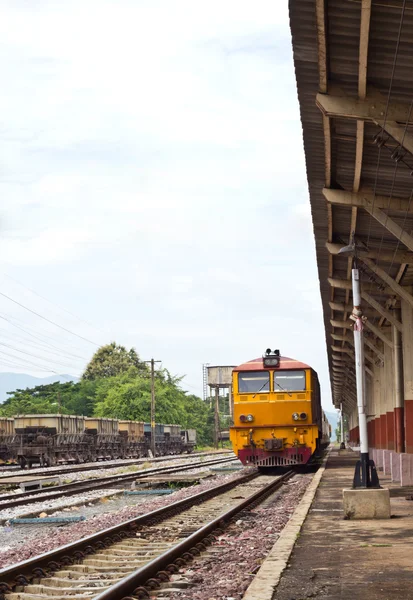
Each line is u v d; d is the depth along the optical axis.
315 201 18.31
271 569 9.05
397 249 21.66
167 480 29.22
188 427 109.31
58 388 110.94
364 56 10.70
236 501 20.39
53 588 8.84
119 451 63.91
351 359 48.12
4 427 51.06
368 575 8.58
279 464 30.19
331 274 25.88
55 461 49.47
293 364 30.75
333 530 12.63
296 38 10.70
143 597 8.38
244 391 30.73
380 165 15.36
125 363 132.88
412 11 9.68
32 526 17.11
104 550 11.77
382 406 36.19
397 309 27.08
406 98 12.07
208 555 11.34
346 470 31.64
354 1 9.55
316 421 32.53
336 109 12.15
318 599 7.41
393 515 14.67
